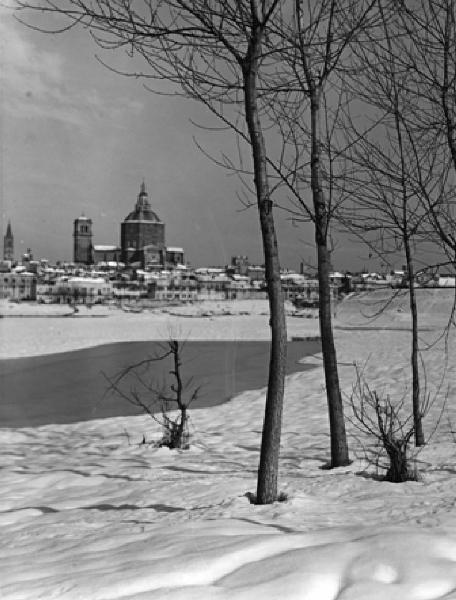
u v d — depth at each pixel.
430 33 6.22
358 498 6.07
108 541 4.70
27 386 23.50
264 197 5.90
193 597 3.24
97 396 20.45
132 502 6.65
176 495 6.78
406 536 3.94
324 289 8.70
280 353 5.91
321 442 11.33
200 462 9.79
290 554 3.76
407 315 68.62
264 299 173.12
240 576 3.53
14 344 50.09
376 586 3.22
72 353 41.66
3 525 6.05
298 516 5.16
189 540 4.34
